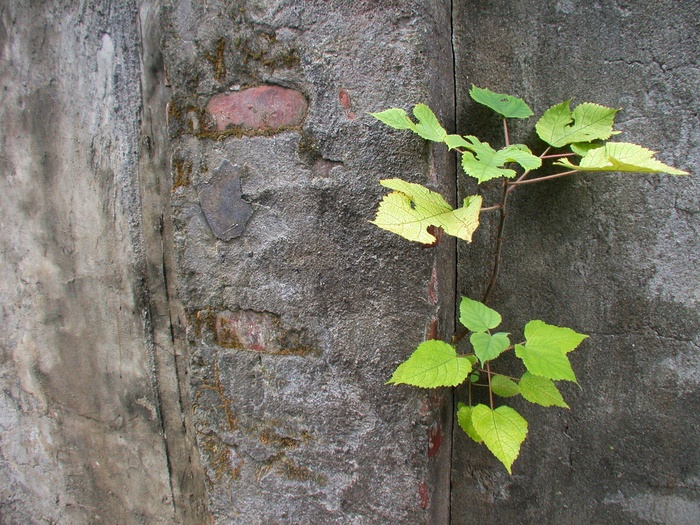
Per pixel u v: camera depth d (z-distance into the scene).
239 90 0.63
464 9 0.64
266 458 0.68
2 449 0.98
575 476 0.68
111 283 0.82
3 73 0.83
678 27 0.58
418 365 0.54
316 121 0.60
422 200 0.53
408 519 0.63
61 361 0.89
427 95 0.57
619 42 0.60
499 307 0.68
